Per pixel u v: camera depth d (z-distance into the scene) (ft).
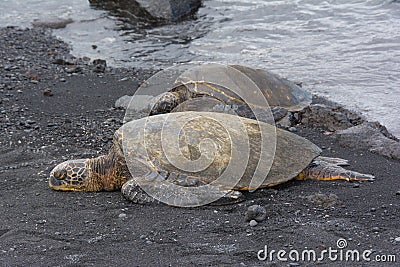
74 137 31.83
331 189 24.38
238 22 61.67
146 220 21.94
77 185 25.26
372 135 30.60
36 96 39.60
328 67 46.83
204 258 18.53
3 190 25.26
